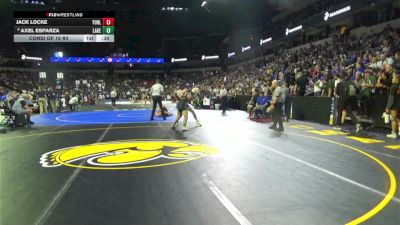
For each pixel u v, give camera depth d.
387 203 4.57
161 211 4.29
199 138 10.25
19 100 14.34
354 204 4.53
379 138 10.20
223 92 20.66
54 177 5.91
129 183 5.49
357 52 20.05
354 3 24.72
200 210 4.32
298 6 38.06
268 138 10.25
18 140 10.31
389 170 6.32
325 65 21.59
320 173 6.09
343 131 11.87
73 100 27.30
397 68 12.93
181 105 12.54
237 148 8.55
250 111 18.47
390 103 10.16
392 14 23.27
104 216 4.14
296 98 17.22
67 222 3.97
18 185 5.45
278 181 5.58
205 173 6.07
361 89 12.34
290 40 38.06
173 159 7.23
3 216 4.17
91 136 10.95
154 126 13.81
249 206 4.45
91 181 5.62
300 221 3.97
